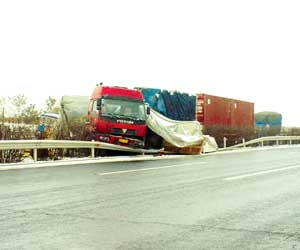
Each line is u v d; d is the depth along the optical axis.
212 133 30.56
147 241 5.90
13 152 17.39
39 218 7.22
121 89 21.61
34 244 5.71
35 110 27.47
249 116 37.00
